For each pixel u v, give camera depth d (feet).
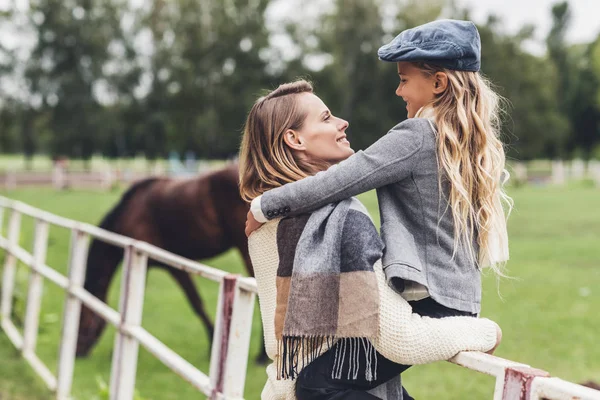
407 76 5.26
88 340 18.72
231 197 17.88
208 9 137.39
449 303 4.74
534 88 155.43
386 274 4.67
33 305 16.88
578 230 41.29
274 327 5.10
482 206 4.94
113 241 11.20
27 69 139.85
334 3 139.54
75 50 141.79
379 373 4.89
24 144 146.72
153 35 141.49
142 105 146.10
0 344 18.17
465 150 4.91
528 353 16.90
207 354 18.42
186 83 135.95
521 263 30.19
